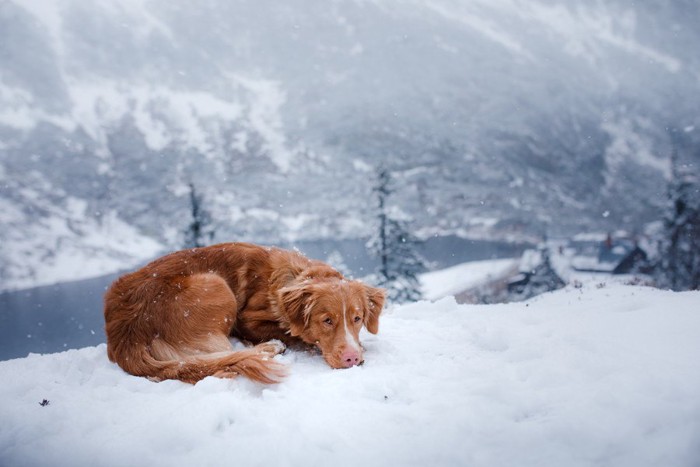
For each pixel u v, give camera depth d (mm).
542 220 180375
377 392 3768
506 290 39375
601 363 3688
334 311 4789
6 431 3582
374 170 26672
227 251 5727
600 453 2555
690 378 3213
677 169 35281
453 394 3592
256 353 4285
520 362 4164
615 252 57031
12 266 145750
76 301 84875
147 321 4789
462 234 148625
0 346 51000
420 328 5867
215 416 3363
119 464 2971
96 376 4594
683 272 33875
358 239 158375
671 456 2396
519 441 2785
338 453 2857
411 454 2781
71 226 196250
